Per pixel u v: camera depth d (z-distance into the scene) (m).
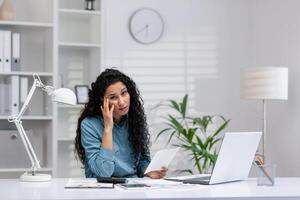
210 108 4.73
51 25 3.90
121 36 4.51
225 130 4.77
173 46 4.64
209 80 4.73
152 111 4.58
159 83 4.61
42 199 1.87
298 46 4.13
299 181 2.51
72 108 4.26
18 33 3.90
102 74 2.77
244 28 4.81
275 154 4.46
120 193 2.01
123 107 2.70
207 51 4.73
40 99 4.11
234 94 4.78
